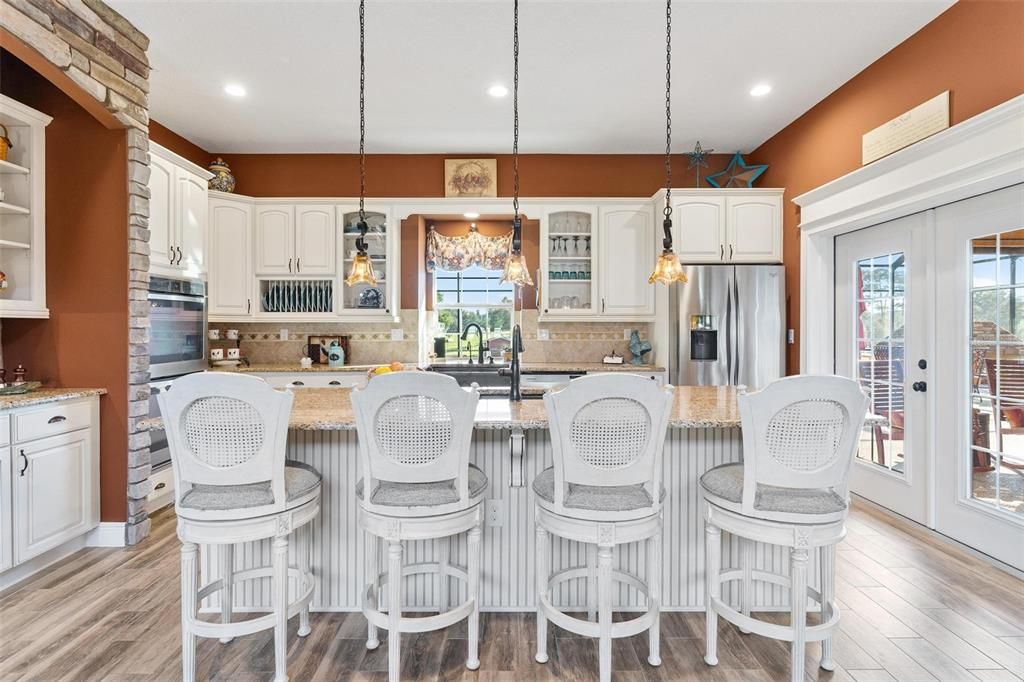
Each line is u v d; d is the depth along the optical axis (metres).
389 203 4.48
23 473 2.29
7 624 1.99
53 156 2.72
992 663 1.77
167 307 3.36
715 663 1.76
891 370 3.14
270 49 2.92
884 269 3.20
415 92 3.45
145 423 1.70
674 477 2.09
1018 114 2.15
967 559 2.53
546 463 2.07
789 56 3.02
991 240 2.50
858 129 3.22
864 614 2.06
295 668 1.75
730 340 3.92
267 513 1.62
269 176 4.65
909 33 2.78
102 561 2.53
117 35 2.59
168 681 1.67
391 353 4.80
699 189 4.07
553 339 4.85
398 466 1.62
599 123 3.99
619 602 2.10
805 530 1.56
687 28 2.74
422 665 1.76
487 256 4.98
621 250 4.46
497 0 2.50
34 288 2.63
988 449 2.54
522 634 1.94
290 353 4.75
